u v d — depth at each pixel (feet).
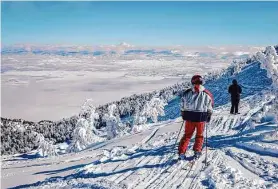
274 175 24.93
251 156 30.60
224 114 72.79
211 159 30.25
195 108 28.04
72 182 27.89
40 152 140.97
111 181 26.22
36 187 28.84
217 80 307.78
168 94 403.95
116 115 131.03
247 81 191.21
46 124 394.32
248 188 22.29
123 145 54.90
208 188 22.86
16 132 357.00
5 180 36.50
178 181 24.79
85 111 126.21
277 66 40.16
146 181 25.55
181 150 29.27
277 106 40.14
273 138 36.91
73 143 122.01
